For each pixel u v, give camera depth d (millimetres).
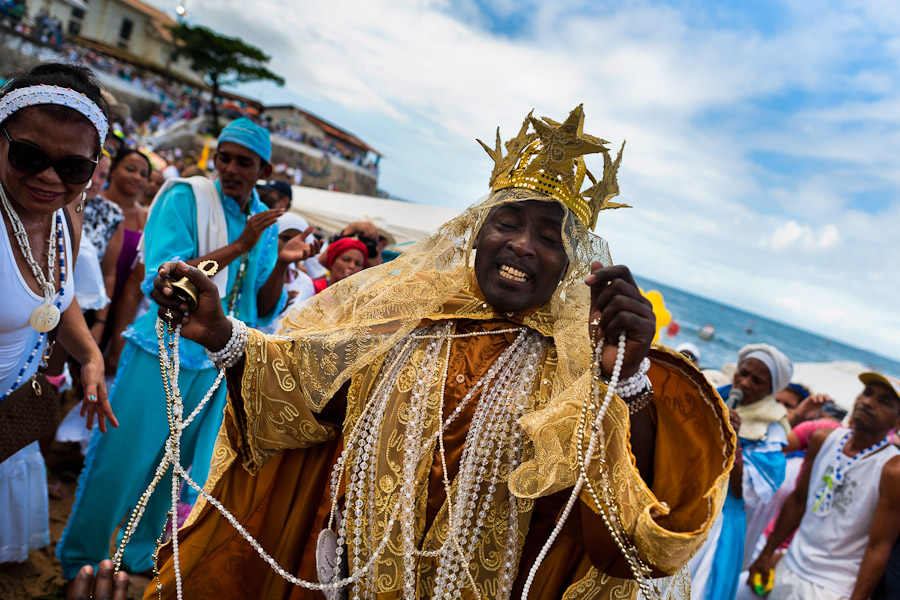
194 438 3619
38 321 2527
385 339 2092
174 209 3555
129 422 3432
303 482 2225
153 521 3633
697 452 1726
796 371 11367
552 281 2027
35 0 48031
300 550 2229
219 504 1979
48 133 2221
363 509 2010
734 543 4242
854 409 4375
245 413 2033
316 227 9188
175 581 2146
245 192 3736
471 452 1934
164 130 41625
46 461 4965
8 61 30375
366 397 2088
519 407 1959
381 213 9430
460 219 2162
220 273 3582
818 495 4422
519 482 1823
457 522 1878
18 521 3402
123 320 4801
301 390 2043
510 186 2053
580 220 2051
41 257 2598
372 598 1973
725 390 5098
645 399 1738
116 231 5234
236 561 2221
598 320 1693
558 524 1734
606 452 1684
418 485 1956
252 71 59281
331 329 2143
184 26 55531
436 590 1890
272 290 4074
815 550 4355
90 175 2367
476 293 2160
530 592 1955
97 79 2414
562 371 1995
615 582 1918
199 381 3521
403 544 1914
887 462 4000
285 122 59188
